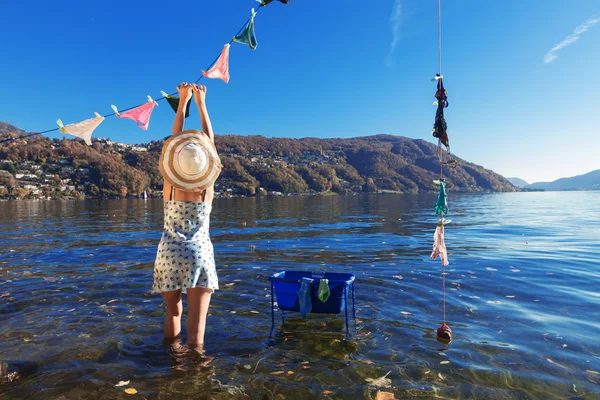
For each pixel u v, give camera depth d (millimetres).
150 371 2959
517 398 2545
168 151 3393
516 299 4949
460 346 3436
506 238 11609
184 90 3672
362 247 9852
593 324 4004
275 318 4254
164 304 4777
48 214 25750
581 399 2525
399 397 2561
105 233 13531
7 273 6629
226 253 8883
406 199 63438
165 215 3443
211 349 3395
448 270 6750
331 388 2691
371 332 3807
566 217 20141
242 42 3543
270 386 2721
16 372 2936
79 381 2787
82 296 5141
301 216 23234
